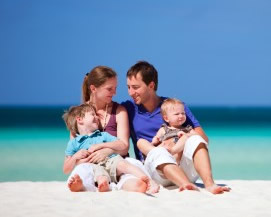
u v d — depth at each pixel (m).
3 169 12.11
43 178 10.62
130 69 6.33
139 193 5.37
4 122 50.78
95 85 6.19
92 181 5.64
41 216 4.51
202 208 4.82
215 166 12.95
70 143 5.98
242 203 5.05
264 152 16.84
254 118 72.69
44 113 83.88
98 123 6.21
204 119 68.56
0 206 4.93
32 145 19.20
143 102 6.36
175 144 5.95
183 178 5.61
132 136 6.55
